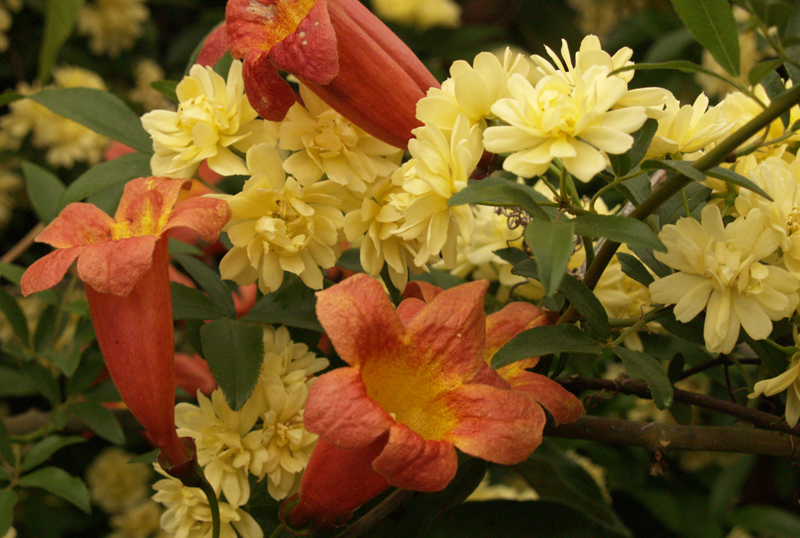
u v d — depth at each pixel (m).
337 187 0.38
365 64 0.36
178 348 0.61
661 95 0.35
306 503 0.34
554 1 0.95
